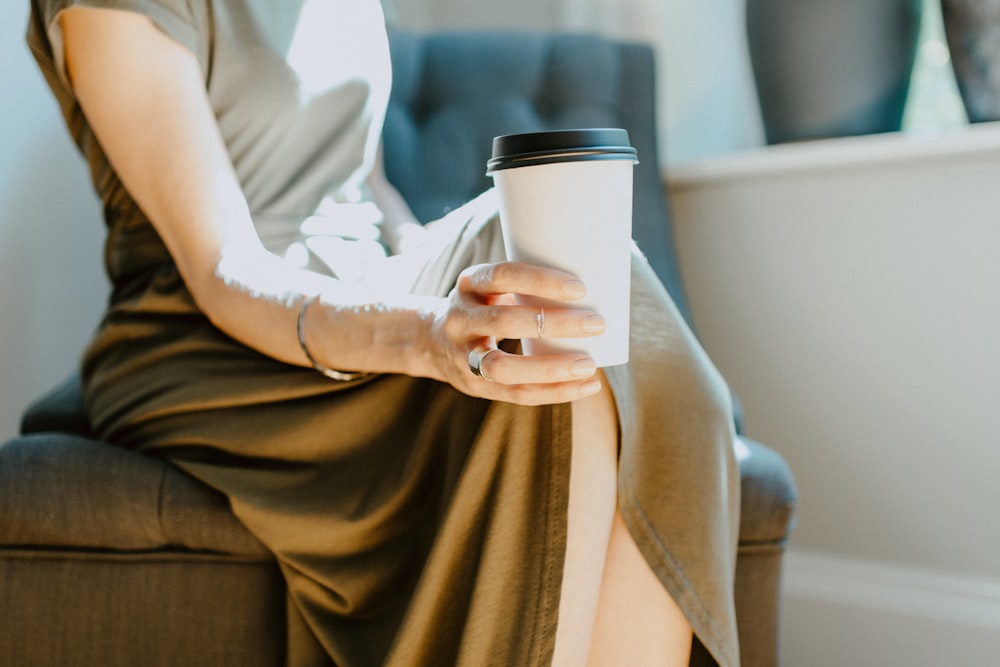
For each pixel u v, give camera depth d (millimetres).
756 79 1654
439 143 1661
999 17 1389
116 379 1043
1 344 1512
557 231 646
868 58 1542
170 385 985
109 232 1118
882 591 1501
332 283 885
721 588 790
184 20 982
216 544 913
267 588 927
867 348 1529
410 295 792
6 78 1531
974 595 1408
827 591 1557
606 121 1670
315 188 1105
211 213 945
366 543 849
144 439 1008
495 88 1689
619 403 765
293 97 1072
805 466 1617
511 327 653
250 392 929
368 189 1237
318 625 854
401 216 1427
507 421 755
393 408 869
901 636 1472
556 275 642
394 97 1676
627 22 1996
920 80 1791
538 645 745
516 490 759
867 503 1538
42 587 902
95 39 946
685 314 1525
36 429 1171
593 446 768
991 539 1400
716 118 1974
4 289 1519
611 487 779
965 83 1452
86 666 910
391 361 785
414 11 2330
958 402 1431
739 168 1637
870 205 1511
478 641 754
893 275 1493
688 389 809
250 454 924
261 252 946
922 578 1469
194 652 923
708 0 1953
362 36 1172
